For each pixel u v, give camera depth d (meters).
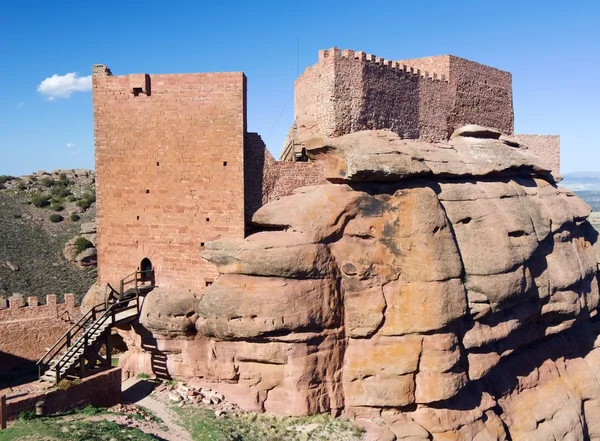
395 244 23.97
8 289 53.09
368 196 24.38
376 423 23.19
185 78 24.78
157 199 25.45
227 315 22.52
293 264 22.28
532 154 34.53
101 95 25.81
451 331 24.14
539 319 30.53
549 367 31.91
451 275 23.98
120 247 26.12
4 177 93.56
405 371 23.33
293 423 22.44
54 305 39.53
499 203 28.25
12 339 36.75
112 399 22.53
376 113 30.88
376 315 23.48
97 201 26.34
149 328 24.31
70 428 18.61
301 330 22.59
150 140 25.38
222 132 24.52
